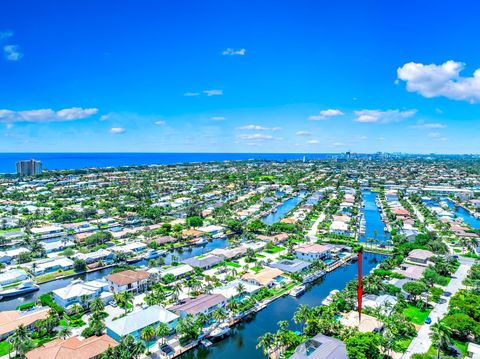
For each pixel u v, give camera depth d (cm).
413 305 15438
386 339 11556
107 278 17875
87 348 11369
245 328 14225
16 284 18438
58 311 14612
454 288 17425
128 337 11544
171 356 12106
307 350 11412
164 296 16025
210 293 16375
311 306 15962
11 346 11712
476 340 12519
